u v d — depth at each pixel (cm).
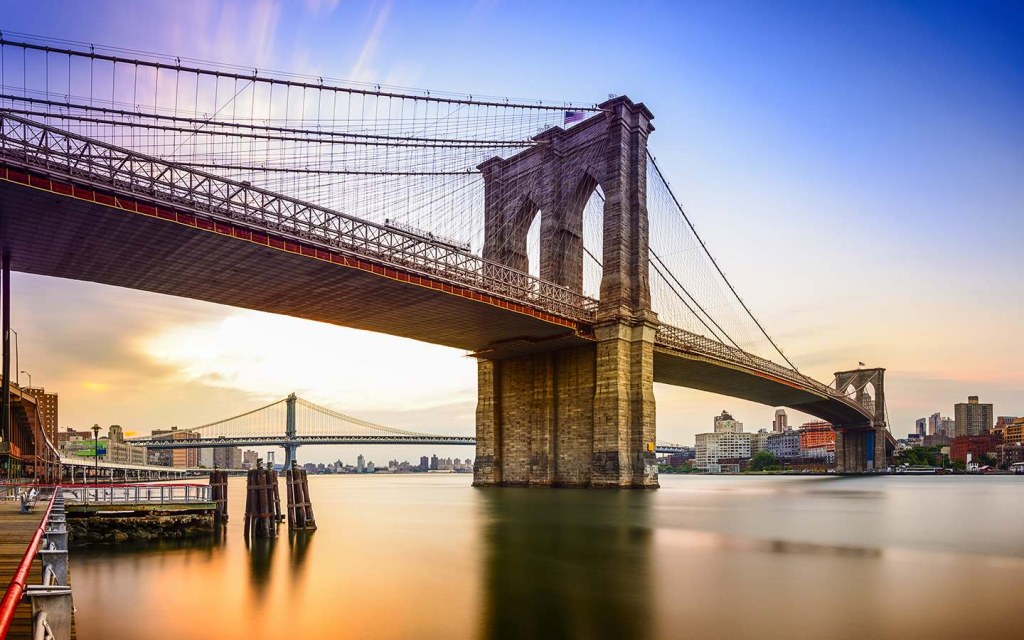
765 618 1803
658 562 2675
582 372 8669
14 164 4362
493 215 9844
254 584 2341
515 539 3431
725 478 19562
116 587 2311
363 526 4125
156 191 4956
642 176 8906
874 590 2122
